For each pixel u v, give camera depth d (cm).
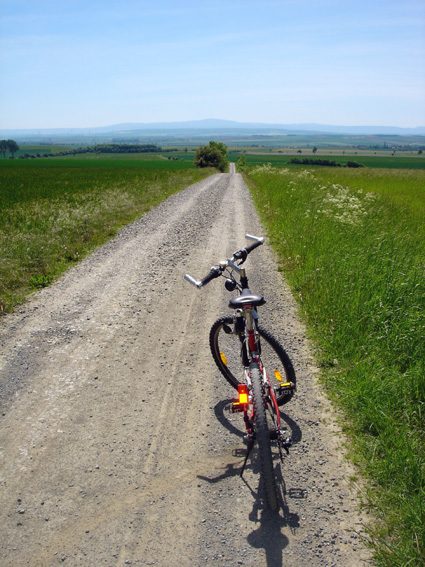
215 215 1572
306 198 1531
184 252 1029
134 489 317
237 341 558
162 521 289
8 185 3278
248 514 293
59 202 1920
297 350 515
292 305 662
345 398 407
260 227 1308
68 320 629
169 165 10100
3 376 477
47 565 260
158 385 459
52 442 370
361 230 936
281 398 393
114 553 267
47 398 436
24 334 584
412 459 313
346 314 548
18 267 840
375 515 286
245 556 262
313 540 270
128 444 367
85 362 508
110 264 929
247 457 331
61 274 859
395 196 1933
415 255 752
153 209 1767
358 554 260
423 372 416
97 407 420
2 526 288
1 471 338
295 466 334
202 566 256
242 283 386
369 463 325
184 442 369
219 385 458
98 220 1344
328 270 708
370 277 636
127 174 4506
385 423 359
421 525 264
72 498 310
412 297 571
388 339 480
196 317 638
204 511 296
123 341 561
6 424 395
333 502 298
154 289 762
